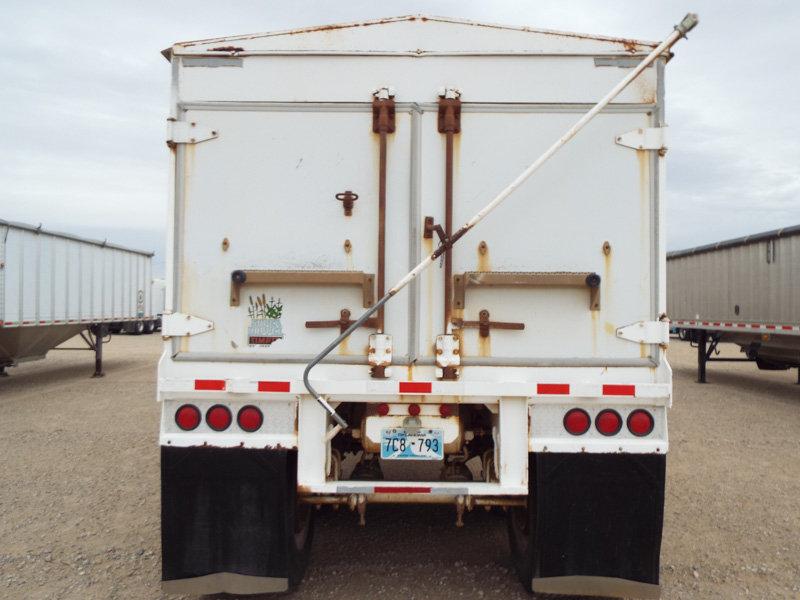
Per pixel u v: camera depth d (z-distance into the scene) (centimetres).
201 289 294
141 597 331
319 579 351
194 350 294
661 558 389
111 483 536
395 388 287
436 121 294
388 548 397
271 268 293
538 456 288
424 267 280
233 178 295
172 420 292
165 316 293
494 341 290
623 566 290
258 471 291
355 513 462
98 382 1210
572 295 292
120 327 1597
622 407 290
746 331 1136
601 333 291
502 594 334
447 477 328
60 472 569
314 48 295
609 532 289
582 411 289
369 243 293
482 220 290
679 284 1427
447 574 358
